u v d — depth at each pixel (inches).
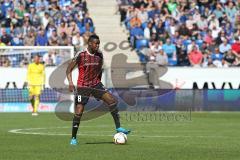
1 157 1257.4
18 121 2468.0
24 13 3624.5
